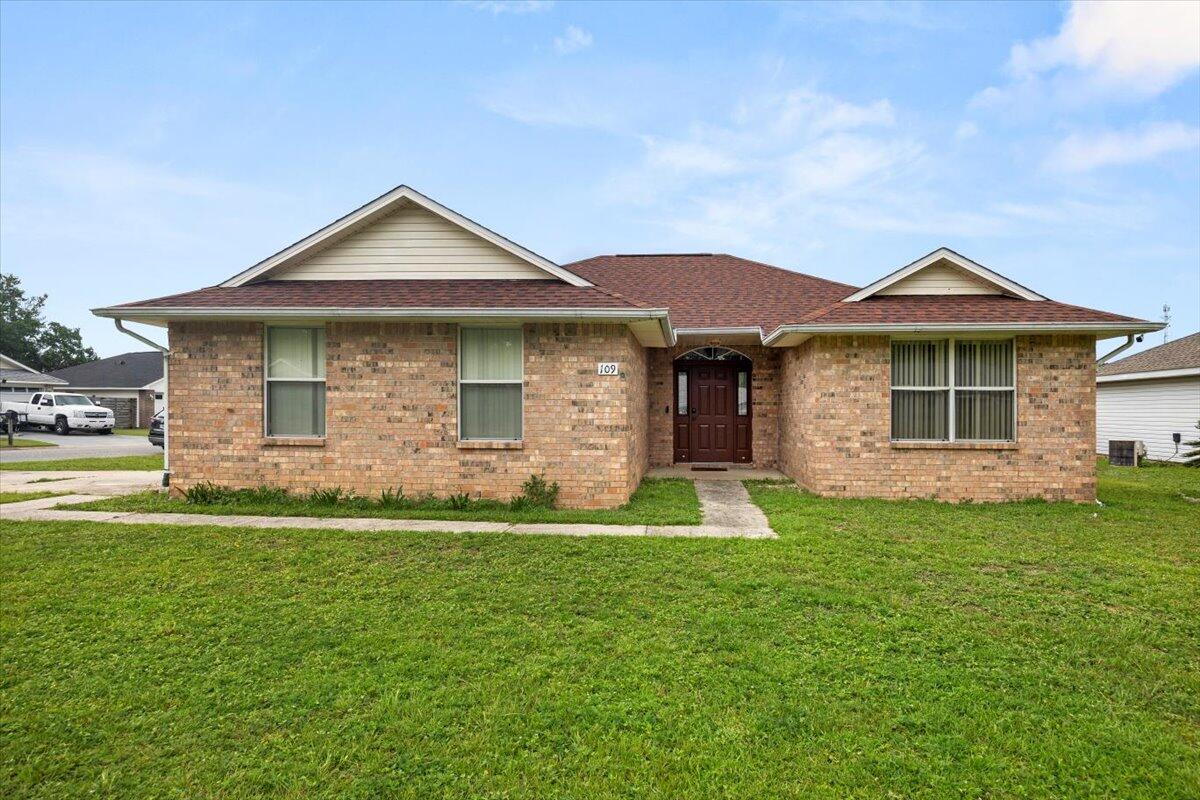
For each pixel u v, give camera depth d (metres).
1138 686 3.66
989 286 10.51
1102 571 5.79
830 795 2.70
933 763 2.92
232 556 6.20
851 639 4.25
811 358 10.15
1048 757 2.97
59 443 24.08
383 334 9.01
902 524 7.72
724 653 4.03
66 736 3.11
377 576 5.59
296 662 3.91
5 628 4.38
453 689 3.56
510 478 8.92
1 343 49.25
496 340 9.09
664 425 13.16
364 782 2.76
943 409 9.82
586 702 3.42
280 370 9.30
